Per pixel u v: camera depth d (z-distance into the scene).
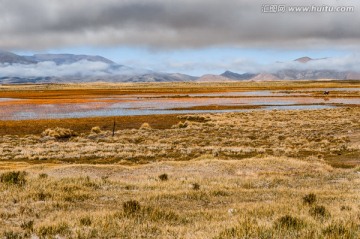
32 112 84.31
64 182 19.91
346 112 83.50
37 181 19.59
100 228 10.54
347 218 11.21
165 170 27.14
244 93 163.12
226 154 38.84
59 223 10.85
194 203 15.80
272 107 99.88
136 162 35.19
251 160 29.67
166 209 13.66
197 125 64.94
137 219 11.88
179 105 103.31
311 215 12.27
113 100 120.25
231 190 18.94
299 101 118.62
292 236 9.34
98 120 70.38
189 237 9.45
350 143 45.88
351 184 21.84
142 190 18.94
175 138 52.03
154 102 112.81
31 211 13.22
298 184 22.08
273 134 55.31
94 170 26.84
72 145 45.56
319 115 78.44
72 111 86.88
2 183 18.56
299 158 35.62
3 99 124.00
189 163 29.08
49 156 37.91
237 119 72.62
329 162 33.72
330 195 17.53
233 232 9.59
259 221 10.92
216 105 103.50
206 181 22.20
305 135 54.06
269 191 18.88
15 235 9.86
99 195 16.78
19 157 37.91
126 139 51.28
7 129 60.50
